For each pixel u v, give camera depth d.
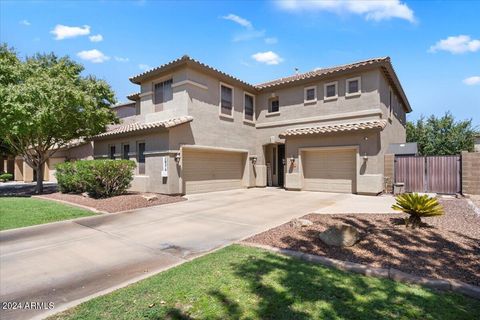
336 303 3.53
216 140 16.23
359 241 5.84
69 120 15.75
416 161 13.97
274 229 7.20
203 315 3.31
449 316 3.23
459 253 5.11
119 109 25.27
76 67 17.22
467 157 12.61
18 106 12.70
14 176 32.09
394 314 3.27
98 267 5.12
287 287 3.96
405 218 7.33
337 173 15.20
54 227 8.02
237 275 4.39
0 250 6.09
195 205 11.48
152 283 4.23
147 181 14.77
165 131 13.88
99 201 11.35
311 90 17.02
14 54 15.76
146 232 7.47
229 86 17.31
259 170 19.00
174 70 15.25
